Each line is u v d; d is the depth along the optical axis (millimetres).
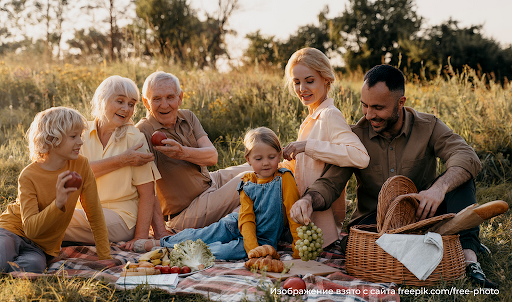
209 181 4117
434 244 2674
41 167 2963
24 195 2885
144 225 3658
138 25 21406
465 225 2717
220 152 6172
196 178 3971
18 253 2900
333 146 3285
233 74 10883
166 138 3660
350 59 33375
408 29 32125
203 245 3109
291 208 3100
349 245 2979
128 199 3697
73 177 2762
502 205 2582
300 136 3715
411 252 2688
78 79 8883
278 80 9719
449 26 29844
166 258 3131
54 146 2869
